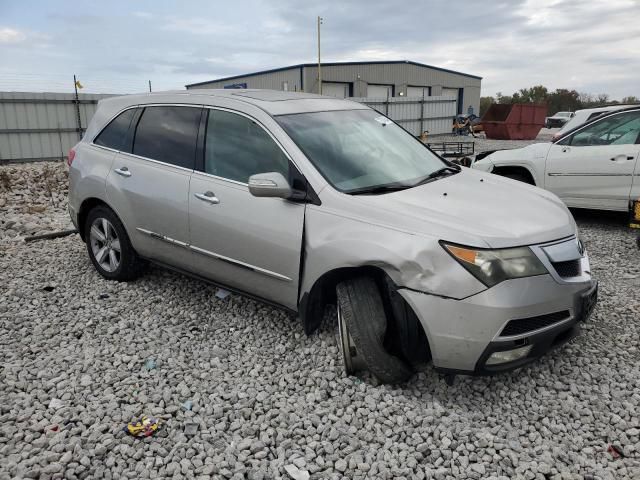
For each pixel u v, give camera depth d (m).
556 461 2.75
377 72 46.09
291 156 3.71
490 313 2.94
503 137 31.91
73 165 5.28
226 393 3.36
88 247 5.37
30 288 5.11
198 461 2.75
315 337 4.03
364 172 3.78
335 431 2.95
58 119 19.11
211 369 3.65
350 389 3.36
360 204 3.38
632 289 5.07
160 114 4.71
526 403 3.24
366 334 3.21
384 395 3.28
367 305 3.26
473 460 2.77
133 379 3.51
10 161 18.56
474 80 55.75
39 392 3.35
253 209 3.79
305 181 3.60
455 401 3.26
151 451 2.83
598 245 6.68
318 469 2.71
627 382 3.46
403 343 3.22
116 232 4.93
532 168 7.95
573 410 3.16
